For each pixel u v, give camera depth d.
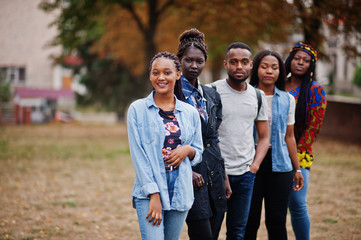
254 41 14.74
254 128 3.82
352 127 14.37
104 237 5.02
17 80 34.41
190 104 3.23
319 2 10.32
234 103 3.54
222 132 3.54
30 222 5.51
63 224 5.48
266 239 4.92
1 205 6.30
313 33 10.98
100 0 16.09
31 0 34.53
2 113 24.23
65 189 7.56
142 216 2.84
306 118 4.02
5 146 13.20
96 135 18.09
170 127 2.93
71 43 18.31
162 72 2.94
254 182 3.78
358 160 10.20
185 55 3.27
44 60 34.69
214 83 3.69
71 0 15.91
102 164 10.35
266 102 3.68
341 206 6.12
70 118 28.66
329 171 8.79
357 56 11.40
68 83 35.88
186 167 2.93
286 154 3.72
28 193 7.16
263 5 12.23
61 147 13.41
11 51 34.31
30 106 26.33
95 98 26.02
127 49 22.09
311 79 4.07
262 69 3.81
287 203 3.75
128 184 8.11
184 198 2.89
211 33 14.95
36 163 10.28
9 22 34.31
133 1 15.38
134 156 2.87
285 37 14.36
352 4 10.23
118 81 25.39
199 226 3.09
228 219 3.65
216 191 3.24
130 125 2.92
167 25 19.58
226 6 13.56
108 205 6.53
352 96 31.83
